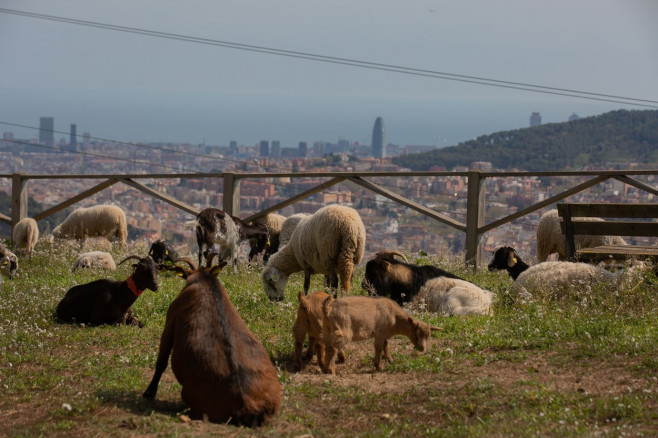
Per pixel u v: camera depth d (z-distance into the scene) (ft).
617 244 41.93
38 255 49.78
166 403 19.61
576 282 31.22
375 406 19.35
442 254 48.57
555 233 43.39
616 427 16.07
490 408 18.51
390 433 17.12
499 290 33.01
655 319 26.81
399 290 32.91
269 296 35.22
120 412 18.44
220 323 18.47
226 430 16.67
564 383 20.24
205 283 19.61
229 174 52.65
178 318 19.08
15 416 18.61
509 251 37.60
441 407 19.02
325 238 34.22
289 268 36.45
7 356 24.93
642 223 34.86
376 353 23.34
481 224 47.16
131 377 22.12
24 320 30.25
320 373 23.21
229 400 17.44
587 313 27.78
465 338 26.07
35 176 59.11
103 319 29.99
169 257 44.80
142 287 30.14
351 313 22.68
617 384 19.81
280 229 53.21
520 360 22.74
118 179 56.49
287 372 22.74
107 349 26.30
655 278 30.86
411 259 48.03
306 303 23.36
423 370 22.53
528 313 27.99
